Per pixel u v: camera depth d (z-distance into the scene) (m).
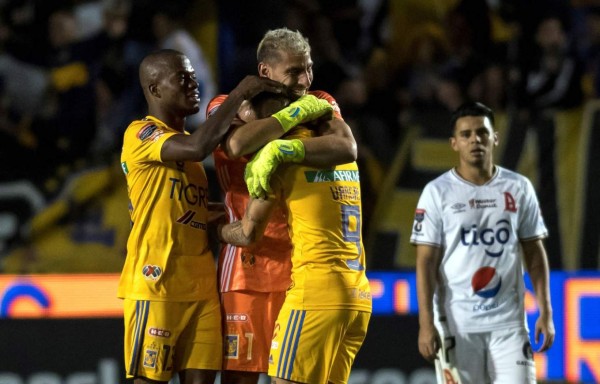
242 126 13.37
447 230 17.20
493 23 28.91
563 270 23.50
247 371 14.53
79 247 22.48
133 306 14.53
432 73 27.97
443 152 24.16
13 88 27.06
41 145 26.02
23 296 21.80
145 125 14.53
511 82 27.91
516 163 24.05
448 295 17.17
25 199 22.42
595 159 24.03
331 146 13.38
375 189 23.89
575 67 28.08
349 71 27.72
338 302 13.48
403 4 28.69
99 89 27.30
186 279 14.41
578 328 23.19
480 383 17.02
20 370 21.61
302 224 13.59
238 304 14.49
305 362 13.47
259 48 14.23
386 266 23.50
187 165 14.66
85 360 21.84
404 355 22.86
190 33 28.36
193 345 14.46
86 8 28.64
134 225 14.66
